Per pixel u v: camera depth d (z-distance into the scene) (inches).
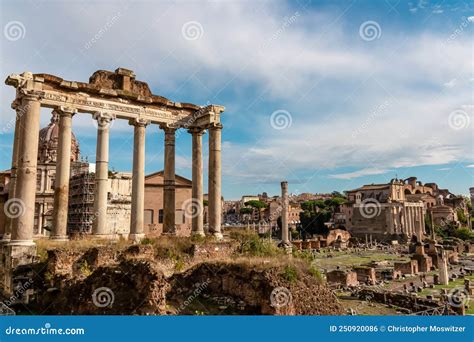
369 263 2593.5
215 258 1010.1
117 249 944.9
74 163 2726.4
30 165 978.1
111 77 1237.7
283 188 2497.5
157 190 2443.4
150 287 698.2
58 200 1097.4
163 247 1024.9
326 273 1935.3
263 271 789.2
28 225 958.4
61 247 946.1
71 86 1122.0
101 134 1189.1
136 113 1259.2
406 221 5068.9
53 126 2842.0
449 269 2655.0
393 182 5610.2
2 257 994.1
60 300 802.2
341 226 5639.8
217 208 1302.9
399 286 1877.5
